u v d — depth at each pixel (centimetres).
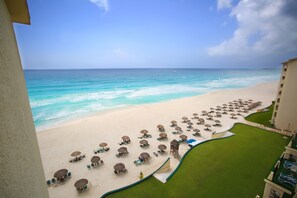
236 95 6366
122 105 4988
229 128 2956
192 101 5359
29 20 449
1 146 214
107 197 1521
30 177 336
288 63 2633
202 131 3050
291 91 2652
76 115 4012
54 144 2564
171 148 2277
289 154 1584
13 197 239
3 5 292
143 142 2458
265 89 7812
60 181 1781
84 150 2409
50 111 4253
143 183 1666
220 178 1708
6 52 271
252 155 2119
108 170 1975
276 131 2775
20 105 344
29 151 362
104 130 3070
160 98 6016
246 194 1503
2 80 235
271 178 1253
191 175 1762
